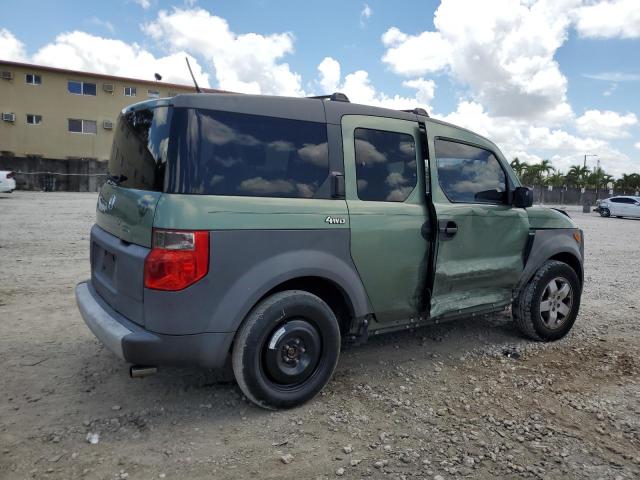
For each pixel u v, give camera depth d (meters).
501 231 4.45
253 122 3.23
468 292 4.31
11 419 3.12
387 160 3.81
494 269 4.40
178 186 2.93
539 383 3.93
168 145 2.97
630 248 13.55
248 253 3.04
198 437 2.98
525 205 4.52
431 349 4.65
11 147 35.03
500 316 5.85
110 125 36.31
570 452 2.95
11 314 5.24
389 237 3.70
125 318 3.12
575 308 5.12
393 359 4.36
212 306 2.96
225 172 3.06
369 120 3.76
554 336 4.96
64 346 4.39
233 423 3.16
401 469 2.73
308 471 2.69
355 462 2.77
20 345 4.38
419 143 4.04
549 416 3.39
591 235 17.52
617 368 4.30
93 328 3.19
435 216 3.91
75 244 9.76
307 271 3.28
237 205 3.03
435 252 3.92
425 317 4.05
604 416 3.40
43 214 15.34
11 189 23.77
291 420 3.22
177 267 2.84
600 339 5.12
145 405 3.36
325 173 3.46
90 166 32.25
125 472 2.62
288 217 3.20
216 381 3.73
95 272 3.77
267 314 3.13
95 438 2.92
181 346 2.92
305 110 3.46
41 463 2.68
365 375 3.98
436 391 3.73
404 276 3.84
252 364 3.12
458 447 2.96
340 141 3.57
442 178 4.11
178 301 2.87
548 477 2.70
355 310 3.58
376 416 3.31
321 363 3.45
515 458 2.87
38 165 31.06
